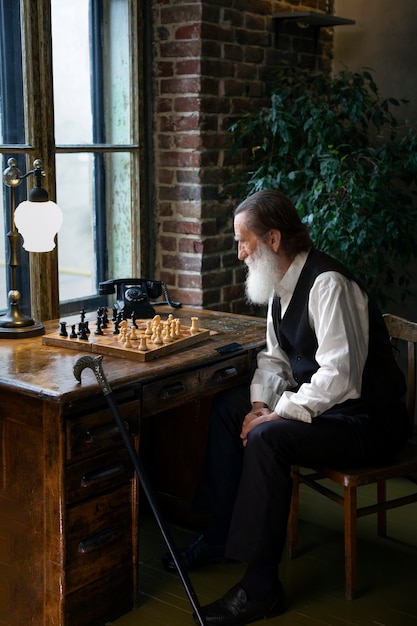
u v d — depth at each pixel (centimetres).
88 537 246
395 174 407
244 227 276
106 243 374
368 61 429
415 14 411
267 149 396
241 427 294
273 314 292
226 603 260
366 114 389
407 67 416
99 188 366
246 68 385
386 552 307
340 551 308
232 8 372
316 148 370
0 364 258
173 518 329
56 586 241
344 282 271
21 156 327
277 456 258
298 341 279
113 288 323
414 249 385
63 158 347
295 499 299
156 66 372
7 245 329
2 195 325
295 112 396
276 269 278
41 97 327
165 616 263
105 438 245
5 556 253
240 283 400
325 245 367
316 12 392
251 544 256
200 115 363
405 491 362
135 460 241
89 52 354
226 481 293
